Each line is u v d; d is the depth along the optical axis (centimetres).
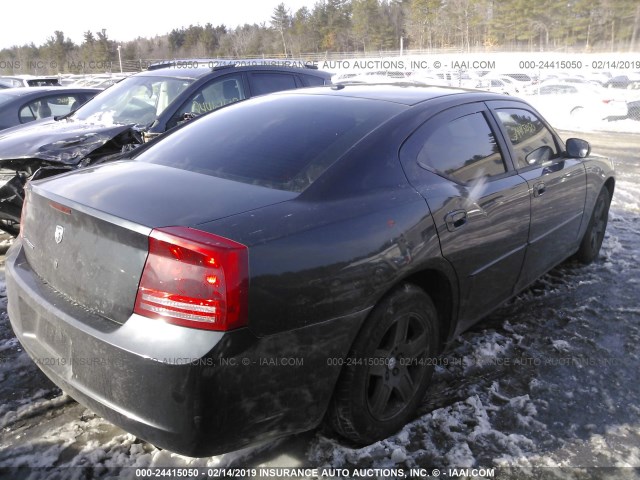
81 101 818
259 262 195
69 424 265
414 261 247
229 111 329
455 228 273
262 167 252
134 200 216
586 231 466
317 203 228
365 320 232
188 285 186
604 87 1850
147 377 186
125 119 575
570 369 321
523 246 345
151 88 613
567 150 414
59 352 219
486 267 306
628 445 258
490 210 301
